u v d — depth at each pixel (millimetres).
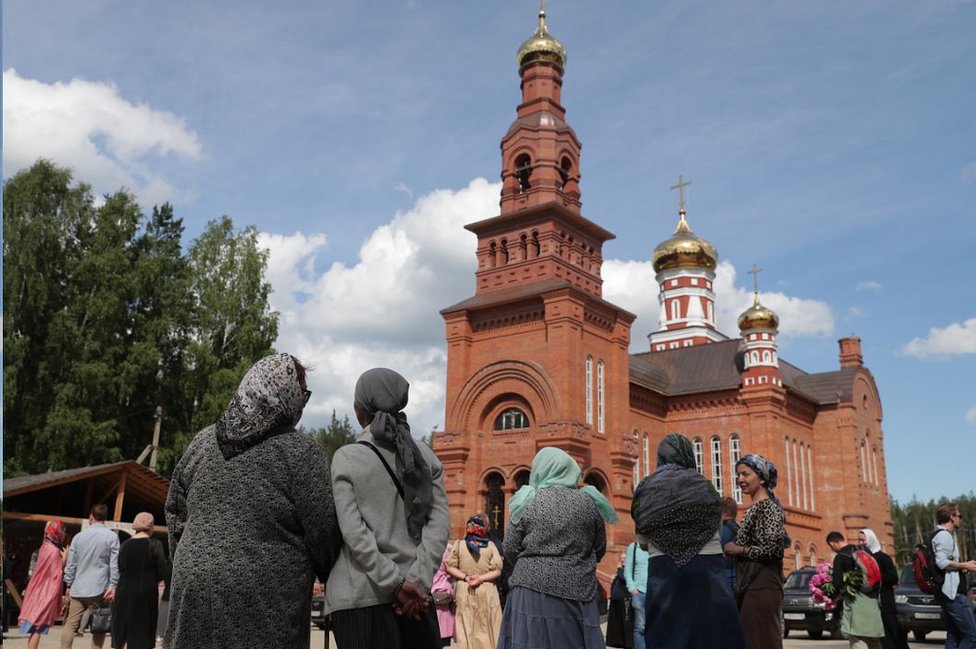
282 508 4477
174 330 45250
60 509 26672
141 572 11500
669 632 6551
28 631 13297
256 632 4324
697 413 55312
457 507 40594
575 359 40156
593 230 46375
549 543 7273
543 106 46969
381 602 4918
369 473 5082
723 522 9695
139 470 25297
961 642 12055
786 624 23172
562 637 7078
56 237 40719
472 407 41906
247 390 4613
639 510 6883
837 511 57656
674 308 71375
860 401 60750
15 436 38469
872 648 11227
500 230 45188
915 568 12500
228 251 46156
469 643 12398
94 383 38312
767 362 54000
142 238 47812
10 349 37844
